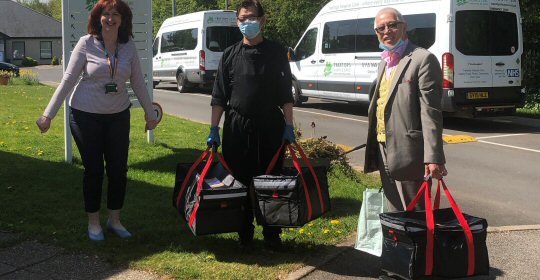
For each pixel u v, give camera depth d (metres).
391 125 3.75
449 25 11.43
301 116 14.26
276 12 26.61
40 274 3.88
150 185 6.30
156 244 4.48
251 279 3.86
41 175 6.50
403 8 12.30
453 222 3.62
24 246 4.36
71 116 4.44
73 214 5.12
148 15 8.42
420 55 3.65
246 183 4.40
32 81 24.02
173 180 6.54
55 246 4.38
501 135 11.40
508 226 5.34
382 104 3.83
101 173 4.53
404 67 3.70
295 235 4.79
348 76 13.92
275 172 4.36
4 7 62.34
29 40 61.59
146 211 5.34
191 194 4.14
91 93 4.38
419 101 3.66
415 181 3.81
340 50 14.18
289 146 4.25
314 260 4.26
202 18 19.69
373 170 4.19
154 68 23.30
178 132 10.30
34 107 13.62
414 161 3.68
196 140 9.43
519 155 9.25
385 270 3.61
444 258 3.43
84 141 4.41
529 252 4.61
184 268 3.99
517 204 6.36
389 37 3.74
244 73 4.20
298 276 3.95
